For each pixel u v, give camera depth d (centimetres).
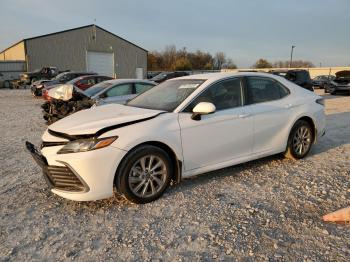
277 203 374
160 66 7531
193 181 443
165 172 386
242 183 436
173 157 396
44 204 378
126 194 362
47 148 367
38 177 469
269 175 466
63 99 848
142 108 427
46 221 338
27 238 305
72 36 3891
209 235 307
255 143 470
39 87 2081
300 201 379
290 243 292
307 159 546
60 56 3841
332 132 787
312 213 349
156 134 372
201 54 8138
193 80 461
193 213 351
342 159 547
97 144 342
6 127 922
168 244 293
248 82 476
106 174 347
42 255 278
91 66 4088
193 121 402
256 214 347
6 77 3484
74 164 340
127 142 355
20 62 3619
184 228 320
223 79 451
